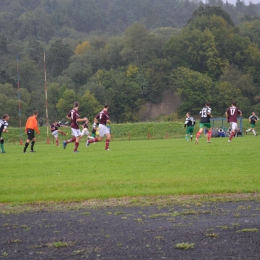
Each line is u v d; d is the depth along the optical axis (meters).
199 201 11.25
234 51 101.44
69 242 8.09
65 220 9.66
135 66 99.94
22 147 37.59
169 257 7.25
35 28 161.62
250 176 14.47
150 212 10.20
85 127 37.72
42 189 13.07
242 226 8.85
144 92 95.50
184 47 102.06
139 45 104.88
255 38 117.88
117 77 97.25
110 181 14.09
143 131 62.97
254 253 7.36
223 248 7.61
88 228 8.96
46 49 123.56
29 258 7.33
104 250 7.62
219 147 26.06
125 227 8.97
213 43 98.50
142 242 7.98
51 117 84.88
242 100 87.25
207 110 29.94
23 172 16.94
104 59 110.12
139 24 105.50
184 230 8.64
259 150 23.45
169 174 15.30
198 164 17.88
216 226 8.88
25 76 98.88
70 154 24.31
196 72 93.56
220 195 11.97
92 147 31.06
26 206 11.19
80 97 85.31
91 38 140.12
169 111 94.50
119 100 93.62
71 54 113.19
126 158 20.95
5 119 28.69
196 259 7.14
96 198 11.86
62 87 87.31
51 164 19.36
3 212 10.55
